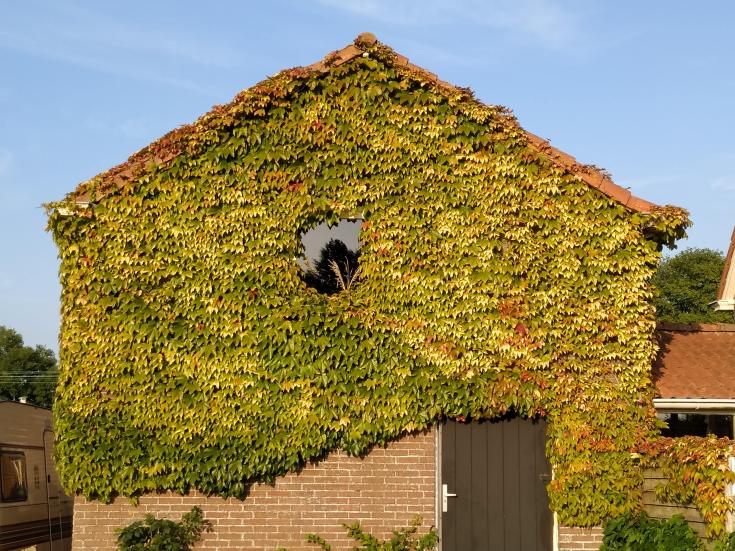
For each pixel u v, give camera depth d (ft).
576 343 44.11
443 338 43.65
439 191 44.60
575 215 44.57
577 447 43.29
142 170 43.34
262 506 43.21
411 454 43.88
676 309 175.32
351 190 44.52
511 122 44.98
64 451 41.86
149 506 42.68
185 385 42.45
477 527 43.65
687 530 39.88
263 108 44.24
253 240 43.55
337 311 43.27
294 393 42.86
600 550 42.63
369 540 42.96
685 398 44.70
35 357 233.35
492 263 44.14
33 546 50.24
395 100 45.14
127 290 42.70
